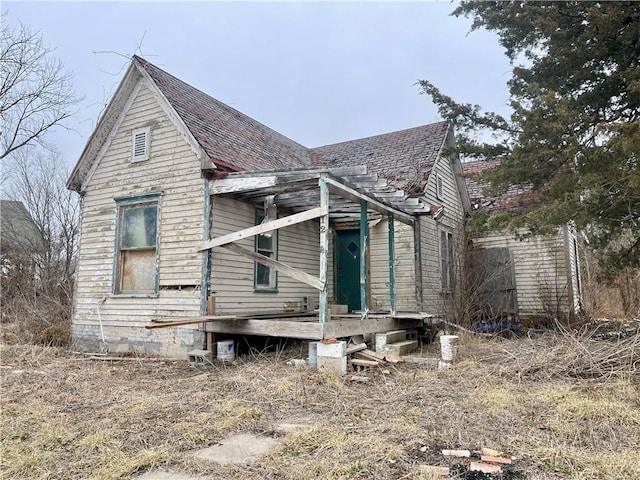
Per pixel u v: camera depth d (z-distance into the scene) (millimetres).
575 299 13328
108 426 4188
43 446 3713
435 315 10859
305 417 4426
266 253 9930
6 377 6734
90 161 10164
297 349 8773
